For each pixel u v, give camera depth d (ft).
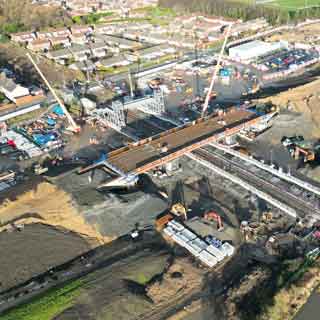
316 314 232.94
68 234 292.61
